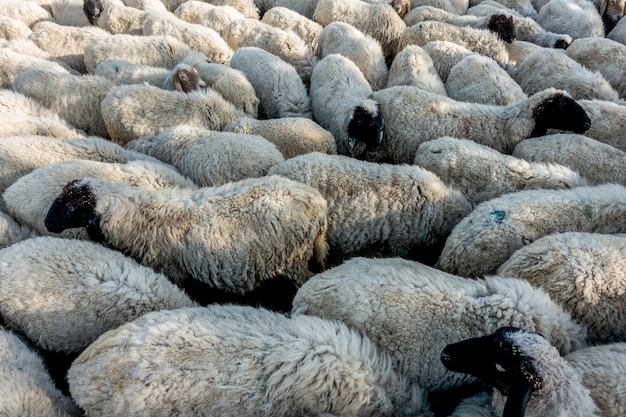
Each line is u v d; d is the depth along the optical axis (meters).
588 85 6.02
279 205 3.77
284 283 4.05
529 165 4.48
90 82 5.80
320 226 3.92
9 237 3.93
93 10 8.08
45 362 3.31
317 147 5.00
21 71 6.31
